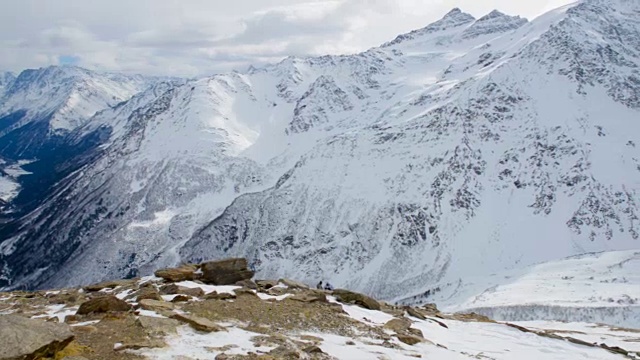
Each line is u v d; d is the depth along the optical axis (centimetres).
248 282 2784
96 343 1492
